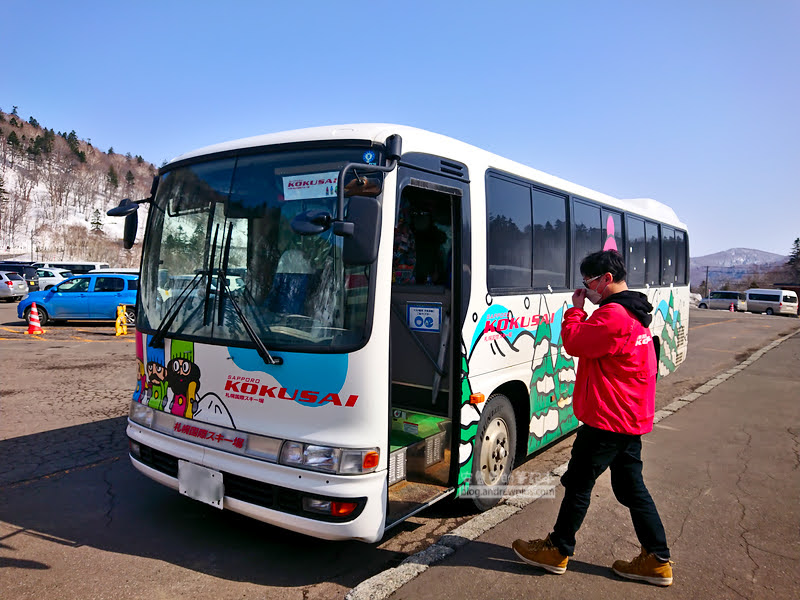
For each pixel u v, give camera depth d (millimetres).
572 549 3555
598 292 3527
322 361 3336
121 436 6348
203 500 3648
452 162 4090
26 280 30500
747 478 5445
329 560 3818
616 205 7145
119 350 12562
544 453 6441
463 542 3980
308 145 3639
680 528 4332
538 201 5285
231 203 3816
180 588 3418
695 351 16344
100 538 4039
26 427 6613
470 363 4219
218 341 3662
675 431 7188
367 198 3064
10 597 3254
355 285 3359
